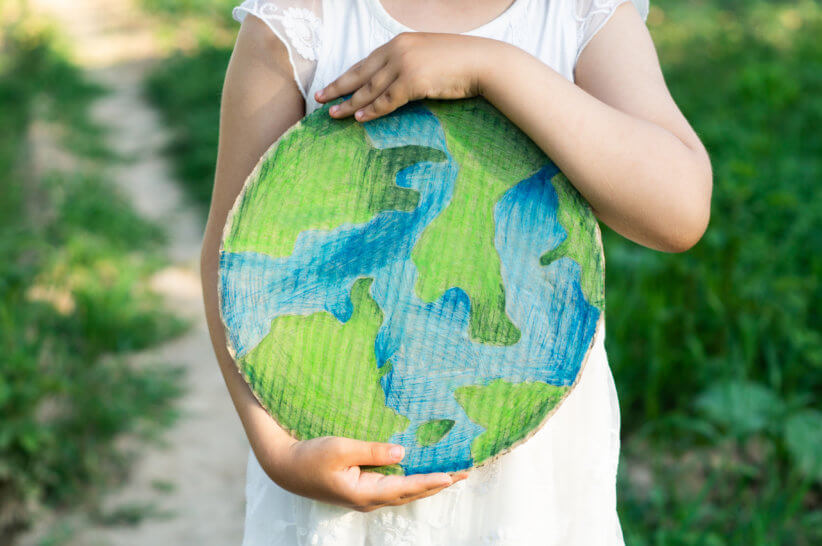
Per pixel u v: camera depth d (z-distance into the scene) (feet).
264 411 3.51
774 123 16.57
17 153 21.39
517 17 3.78
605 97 3.66
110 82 30.19
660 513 7.75
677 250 3.45
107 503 9.30
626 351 9.68
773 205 11.23
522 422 3.36
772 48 23.34
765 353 9.46
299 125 3.49
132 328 12.83
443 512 3.79
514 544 3.74
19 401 9.50
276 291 3.41
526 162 3.45
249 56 3.80
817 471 7.80
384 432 3.40
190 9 35.99
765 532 7.58
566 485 3.98
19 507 9.05
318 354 3.42
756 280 10.20
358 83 3.50
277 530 4.07
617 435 4.10
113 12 41.65
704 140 14.53
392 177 3.48
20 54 29.45
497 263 3.43
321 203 3.46
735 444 8.87
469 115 3.48
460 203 3.46
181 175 20.38
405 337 3.43
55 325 12.23
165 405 11.21
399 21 3.78
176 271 15.66
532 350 3.38
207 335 13.26
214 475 9.83
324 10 3.81
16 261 14.14
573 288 3.37
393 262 3.45
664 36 26.08
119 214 17.07
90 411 10.23
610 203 3.35
